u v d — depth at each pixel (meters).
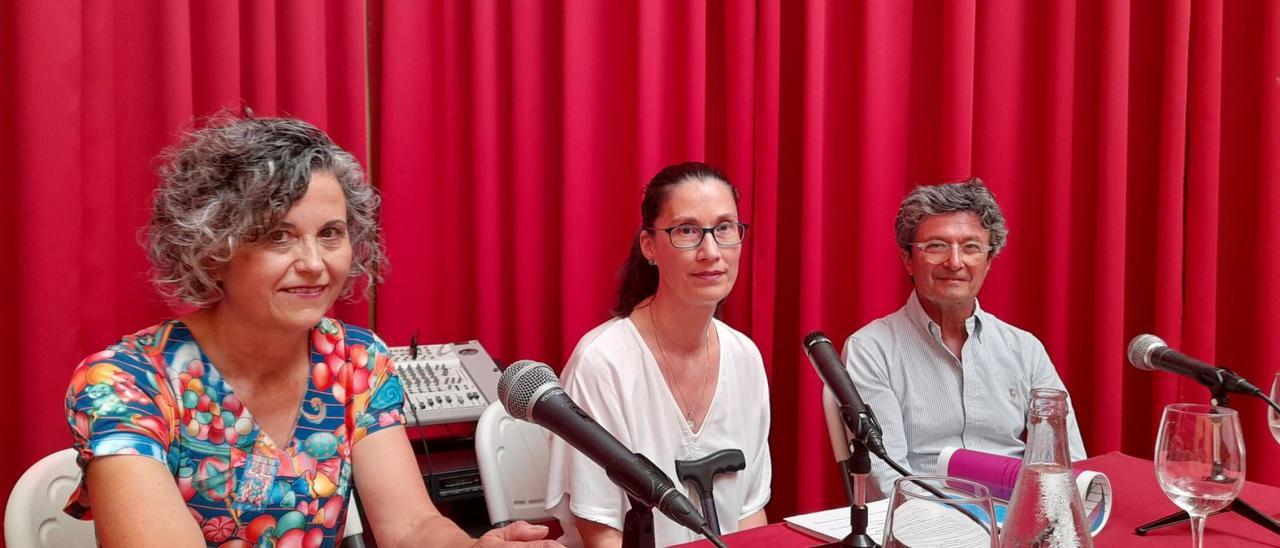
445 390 2.15
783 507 3.06
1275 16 3.12
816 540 1.34
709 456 1.80
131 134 2.26
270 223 1.18
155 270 1.26
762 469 1.92
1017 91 3.08
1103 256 3.07
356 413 1.42
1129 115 3.26
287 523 1.33
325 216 1.24
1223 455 1.14
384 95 2.52
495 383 2.20
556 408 1.06
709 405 1.84
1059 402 0.99
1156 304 3.20
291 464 1.34
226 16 2.27
